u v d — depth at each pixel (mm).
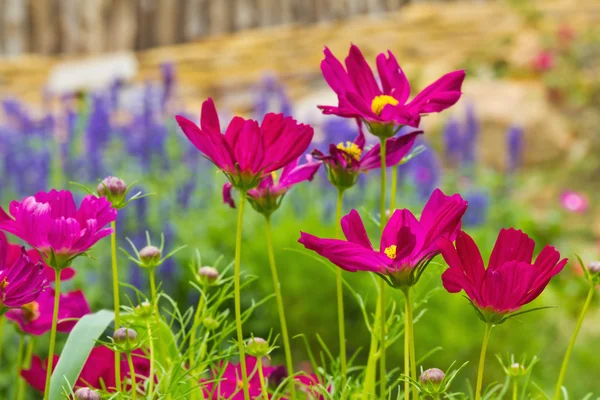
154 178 4957
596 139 9055
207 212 4602
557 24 10594
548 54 9531
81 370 1231
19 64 10609
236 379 1239
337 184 1282
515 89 9289
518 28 10539
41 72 10461
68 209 1105
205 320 1314
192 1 11273
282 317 1207
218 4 11312
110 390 1300
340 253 1014
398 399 1189
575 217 7801
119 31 11242
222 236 4359
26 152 4785
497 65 10047
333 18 11391
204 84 10156
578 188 8547
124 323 1263
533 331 4270
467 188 5926
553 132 8945
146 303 1246
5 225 1035
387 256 1030
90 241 1036
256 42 10844
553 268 989
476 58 10180
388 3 11414
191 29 11289
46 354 3525
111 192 1167
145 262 1240
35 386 1294
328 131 5031
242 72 10336
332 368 1361
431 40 10594
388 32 10781
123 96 7070
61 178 4891
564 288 5449
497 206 6359
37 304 1327
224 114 6801
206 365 1239
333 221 4680
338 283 1230
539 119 8945
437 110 1189
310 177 1266
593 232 7375
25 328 1331
